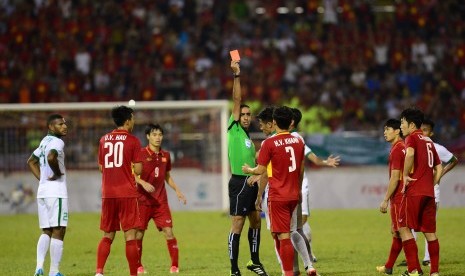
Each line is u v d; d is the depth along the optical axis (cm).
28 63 9606
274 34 10362
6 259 4359
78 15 10162
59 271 3791
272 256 4281
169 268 3878
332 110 9231
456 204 7438
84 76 9462
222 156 7000
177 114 7431
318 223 6106
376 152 7538
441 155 3728
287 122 3103
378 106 9362
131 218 3256
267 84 9588
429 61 9988
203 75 9669
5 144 7144
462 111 9156
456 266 3741
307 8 10675
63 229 3462
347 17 10562
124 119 3328
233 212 3394
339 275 3481
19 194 7169
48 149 3416
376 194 7519
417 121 3225
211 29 10338
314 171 7456
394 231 3447
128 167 3288
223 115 6975
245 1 10744
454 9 10669
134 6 10406
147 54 9856
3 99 9200
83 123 7231
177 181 7412
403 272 3544
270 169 3111
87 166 7262
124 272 3744
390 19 10625
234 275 3378
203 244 4941
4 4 10188
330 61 9988
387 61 10056
